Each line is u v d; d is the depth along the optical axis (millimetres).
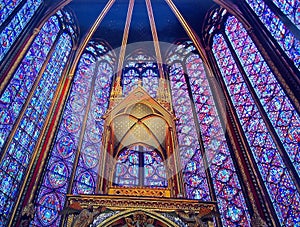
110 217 6621
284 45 9828
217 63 14375
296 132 8414
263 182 8844
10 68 9203
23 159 9000
